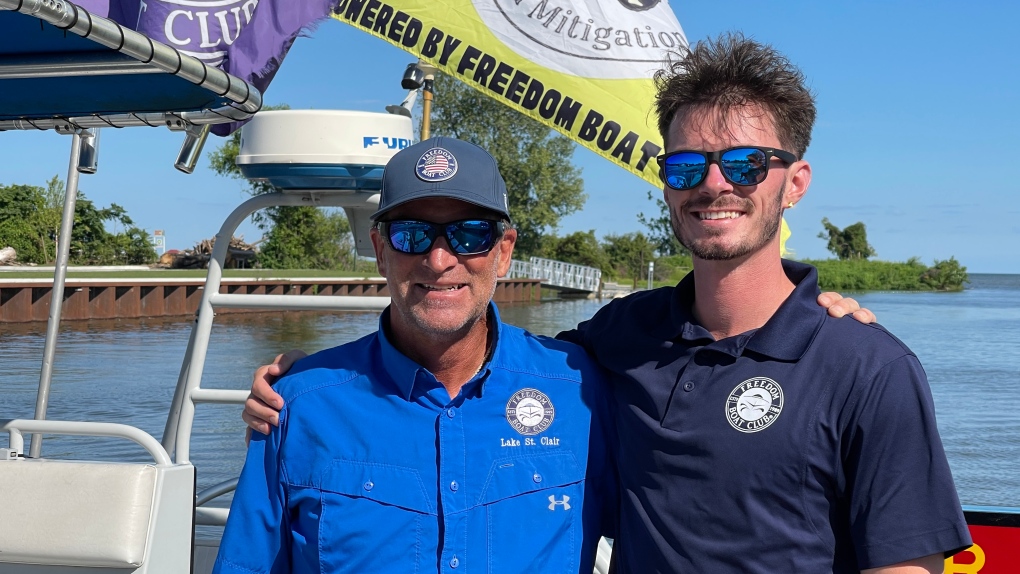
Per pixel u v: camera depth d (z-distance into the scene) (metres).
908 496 1.80
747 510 1.90
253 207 3.00
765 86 2.01
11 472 2.17
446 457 2.08
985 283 169.38
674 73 2.15
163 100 2.47
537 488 2.12
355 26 3.30
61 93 2.42
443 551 2.03
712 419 1.95
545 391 2.19
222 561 2.12
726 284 2.02
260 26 3.05
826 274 70.75
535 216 40.47
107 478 2.13
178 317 26.69
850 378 1.87
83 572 2.14
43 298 23.28
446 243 2.08
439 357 2.18
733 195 1.99
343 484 2.08
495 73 3.25
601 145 3.21
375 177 2.96
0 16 1.95
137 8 3.03
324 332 21.41
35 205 39.50
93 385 13.70
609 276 54.47
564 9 3.22
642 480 2.04
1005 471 10.57
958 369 18.97
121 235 43.62
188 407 2.72
